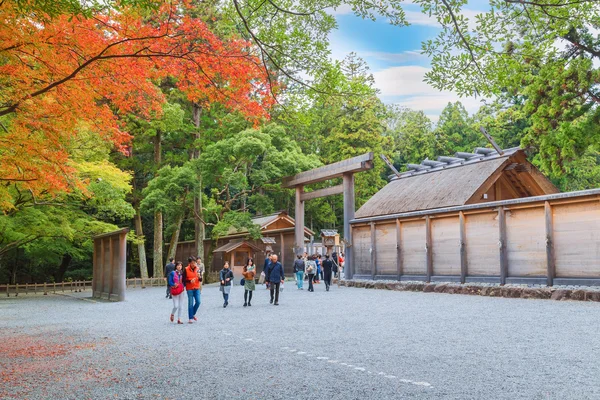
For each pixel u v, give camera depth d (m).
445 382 5.54
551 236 15.70
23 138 8.52
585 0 5.94
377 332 9.32
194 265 12.08
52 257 31.20
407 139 54.44
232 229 36.19
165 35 7.27
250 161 29.77
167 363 7.02
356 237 24.73
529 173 21.66
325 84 7.11
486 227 18.05
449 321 10.58
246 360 7.07
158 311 15.23
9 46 7.20
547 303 13.68
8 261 35.91
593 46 20.14
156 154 33.91
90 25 7.49
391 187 26.14
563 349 7.21
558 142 21.31
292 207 49.66
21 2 5.83
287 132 43.06
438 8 6.21
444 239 19.73
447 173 23.52
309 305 15.09
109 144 21.97
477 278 18.14
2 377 6.42
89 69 7.89
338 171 25.36
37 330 11.35
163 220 42.56
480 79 6.64
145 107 9.27
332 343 8.26
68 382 6.06
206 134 33.41
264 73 7.88
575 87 20.80
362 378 5.81
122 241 20.39
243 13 7.23
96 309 16.62
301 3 6.88
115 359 7.45
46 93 8.37
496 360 6.61
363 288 22.64
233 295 20.59
